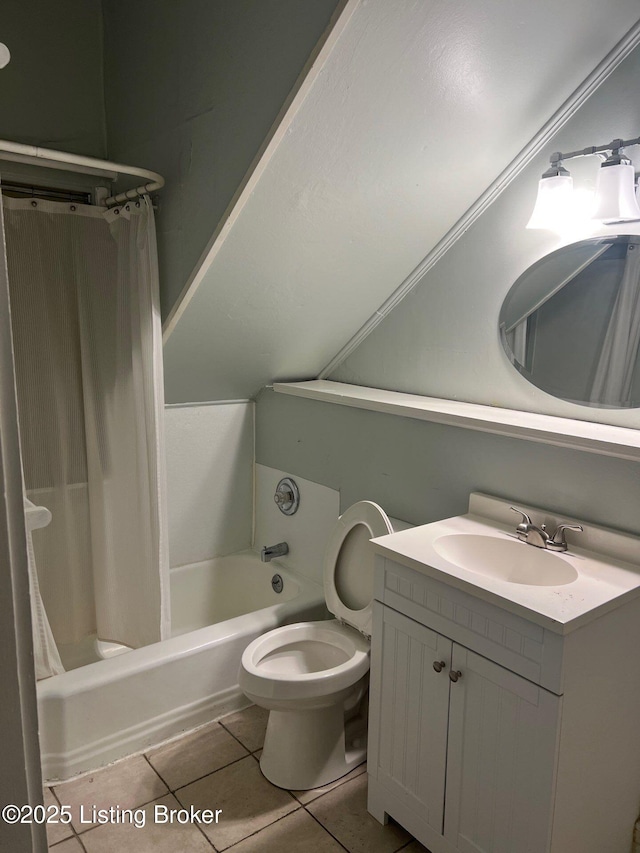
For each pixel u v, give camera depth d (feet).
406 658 5.73
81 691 6.64
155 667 7.11
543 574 5.81
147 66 7.14
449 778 5.41
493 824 5.10
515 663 4.81
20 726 1.57
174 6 6.55
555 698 4.56
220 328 7.80
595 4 5.23
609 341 6.08
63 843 5.87
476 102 5.80
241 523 10.43
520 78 5.71
